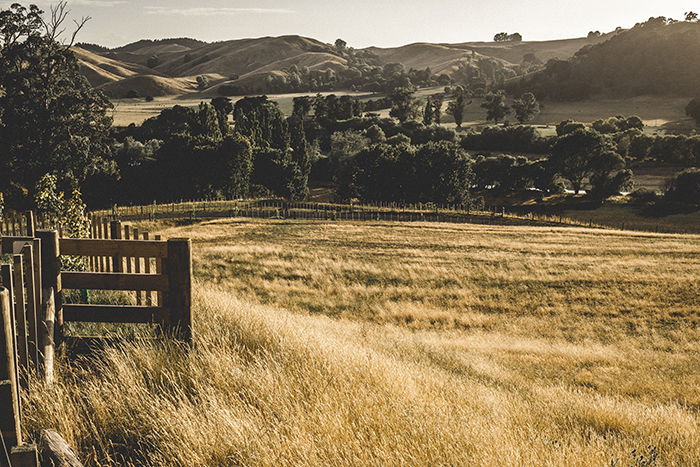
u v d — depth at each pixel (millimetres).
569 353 19453
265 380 5418
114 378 5223
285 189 112812
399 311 28984
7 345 3268
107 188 90125
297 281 35000
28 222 8336
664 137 140375
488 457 4535
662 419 9016
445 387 8109
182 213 72812
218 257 40625
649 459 5570
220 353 5949
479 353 18344
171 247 6305
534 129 164375
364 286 34406
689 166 134500
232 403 4992
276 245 48750
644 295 32969
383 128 173500
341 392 5535
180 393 5070
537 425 7273
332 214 80312
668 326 27547
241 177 104875
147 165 100750
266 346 6688
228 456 4148
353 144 136750
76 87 58250
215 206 83500
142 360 5684
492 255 46125
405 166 106312
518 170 120438
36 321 5285
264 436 4352
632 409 9727
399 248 49062
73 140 55906
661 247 52125
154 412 4637
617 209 103500
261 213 78625
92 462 4102
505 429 5859
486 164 122875
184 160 101250
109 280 6324
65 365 5672
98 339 6352
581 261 43562
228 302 9008
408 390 6586
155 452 4203
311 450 4160
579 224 80938
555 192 120125
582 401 10047
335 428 4594
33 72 55750
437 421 5336
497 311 30594
